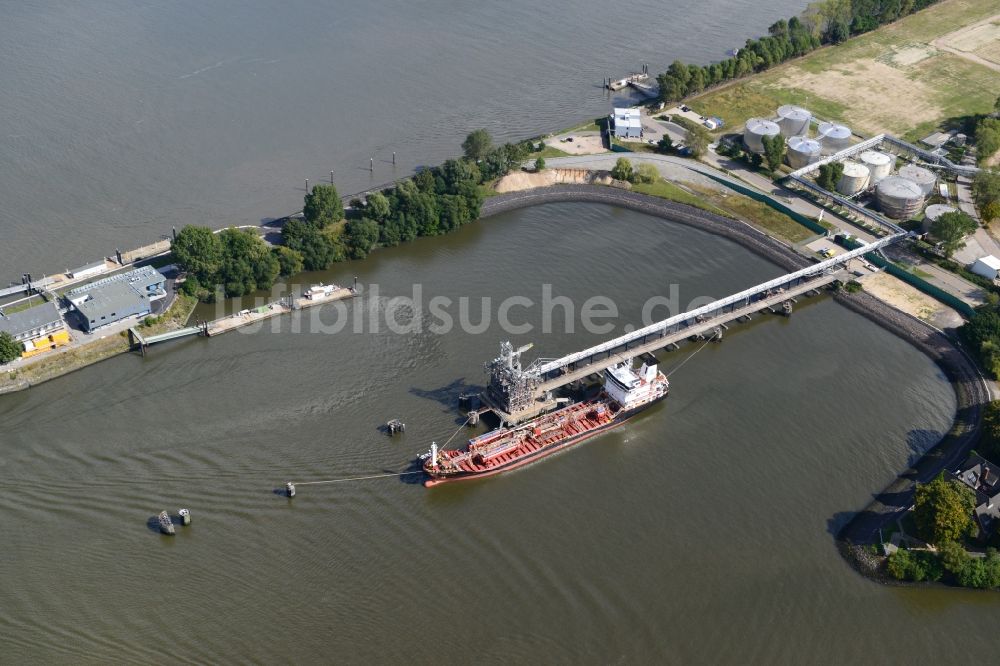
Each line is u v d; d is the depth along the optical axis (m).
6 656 198.88
